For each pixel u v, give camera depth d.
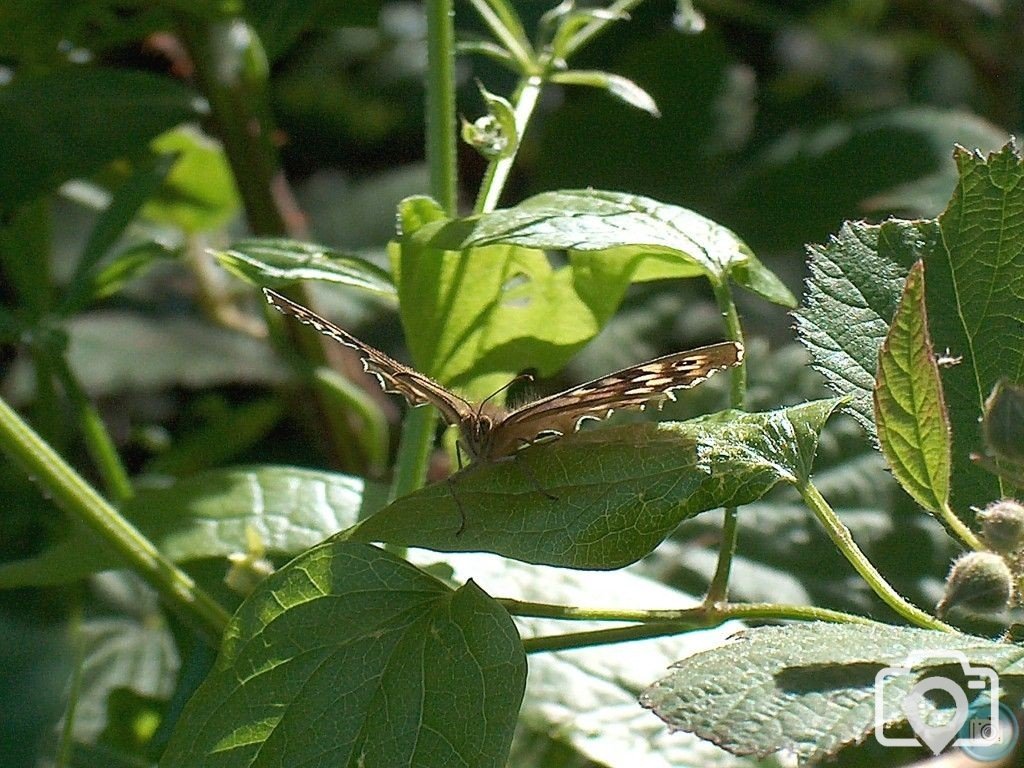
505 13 0.85
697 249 0.81
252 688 0.79
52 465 0.83
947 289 0.81
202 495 0.85
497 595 0.84
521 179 1.10
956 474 0.81
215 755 0.79
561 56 0.84
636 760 0.83
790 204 0.98
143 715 0.89
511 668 0.79
